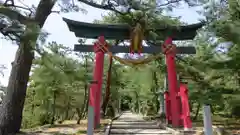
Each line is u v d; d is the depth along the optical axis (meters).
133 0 11.00
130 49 12.52
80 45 12.63
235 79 15.92
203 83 16.36
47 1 10.78
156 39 12.89
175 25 12.34
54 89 18.81
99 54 12.25
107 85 20.27
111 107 29.31
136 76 25.80
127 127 11.94
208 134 5.44
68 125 14.47
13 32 7.68
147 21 11.88
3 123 9.85
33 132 10.45
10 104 10.05
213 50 14.66
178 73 16.97
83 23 12.51
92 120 5.80
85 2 11.42
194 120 18.34
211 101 15.34
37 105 24.75
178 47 12.88
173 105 11.51
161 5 11.29
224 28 12.03
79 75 17.62
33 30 7.49
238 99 15.03
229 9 12.73
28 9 9.73
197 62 15.72
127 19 12.42
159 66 19.83
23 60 10.41
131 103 56.44
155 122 14.78
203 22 12.80
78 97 22.31
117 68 25.23
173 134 9.49
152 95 28.69
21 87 10.30
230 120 17.81
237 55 12.88
